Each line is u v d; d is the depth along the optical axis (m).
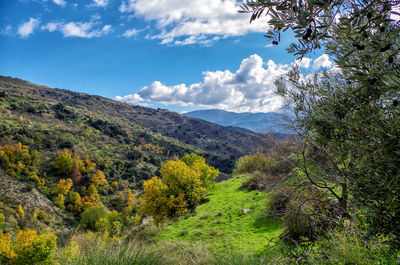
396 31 1.27
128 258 3.49
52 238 11.85
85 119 144.00
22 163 75.69
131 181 90.44
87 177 81.00
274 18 1.44
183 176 15.16
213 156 125.81
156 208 14.70
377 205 1.96
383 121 1.80
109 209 70.81
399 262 2.31
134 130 163.62
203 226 9.55
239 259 3.90
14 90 164.00
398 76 1.57
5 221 48.81
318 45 1.46
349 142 1.94
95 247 3.94
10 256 12.48
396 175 1.61
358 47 1.37
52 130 110.00
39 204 62.19
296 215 4.52
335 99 2.07
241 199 12.27
